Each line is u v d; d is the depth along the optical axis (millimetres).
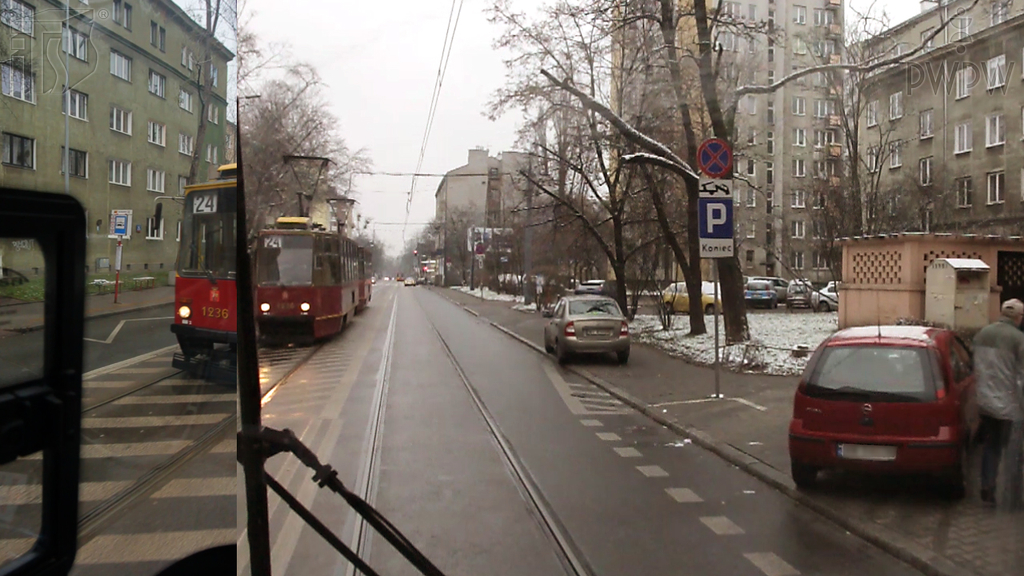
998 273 15711
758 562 5039
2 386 1774
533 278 41750
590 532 5645
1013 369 6105
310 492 6578
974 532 5414
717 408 10594
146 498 2287
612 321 16094
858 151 20797
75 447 1962
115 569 2164
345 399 11633
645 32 18500
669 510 6211
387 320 30922
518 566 4957
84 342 2008
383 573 4801
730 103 17078
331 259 21891
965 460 6242
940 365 6273
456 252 86562
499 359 17406
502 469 7523
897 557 5117
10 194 1800
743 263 42219
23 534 1847
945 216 17984
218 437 2643
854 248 17141
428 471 7418
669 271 32062
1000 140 16547
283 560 4977
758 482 7094
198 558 2529
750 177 25516
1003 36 16203
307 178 36312
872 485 6715
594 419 10297
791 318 26000
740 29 17609
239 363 2775
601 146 21156
